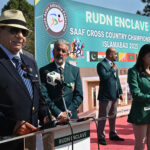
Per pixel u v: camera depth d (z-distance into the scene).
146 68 3.25
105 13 7.21
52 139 2.08
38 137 1.94
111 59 5.13
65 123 1.99
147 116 3.17
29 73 2.11
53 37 5.92
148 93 3.17
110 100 5.05
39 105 2.27
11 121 1.84
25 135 1.69
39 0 5.60
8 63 1.99
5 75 1.94
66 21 6.20
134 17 8.12
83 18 6.63
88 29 6.75
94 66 6.92
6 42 2.03
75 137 2.31
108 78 5.04
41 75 3.33
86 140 2.42
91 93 6.89
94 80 6.93
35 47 5.60
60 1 6.05
